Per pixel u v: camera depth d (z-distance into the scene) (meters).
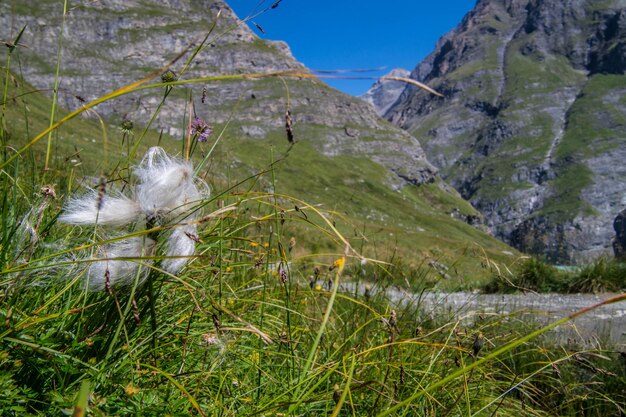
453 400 2.99
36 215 2.08
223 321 2.61
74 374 1.89
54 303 2.14
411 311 4.39
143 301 2.05
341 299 4.05
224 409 2.10
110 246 1.86
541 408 3.89
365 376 2.79
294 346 2.88
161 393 2.05
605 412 3.93
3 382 1.70
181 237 1.89
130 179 1.94
